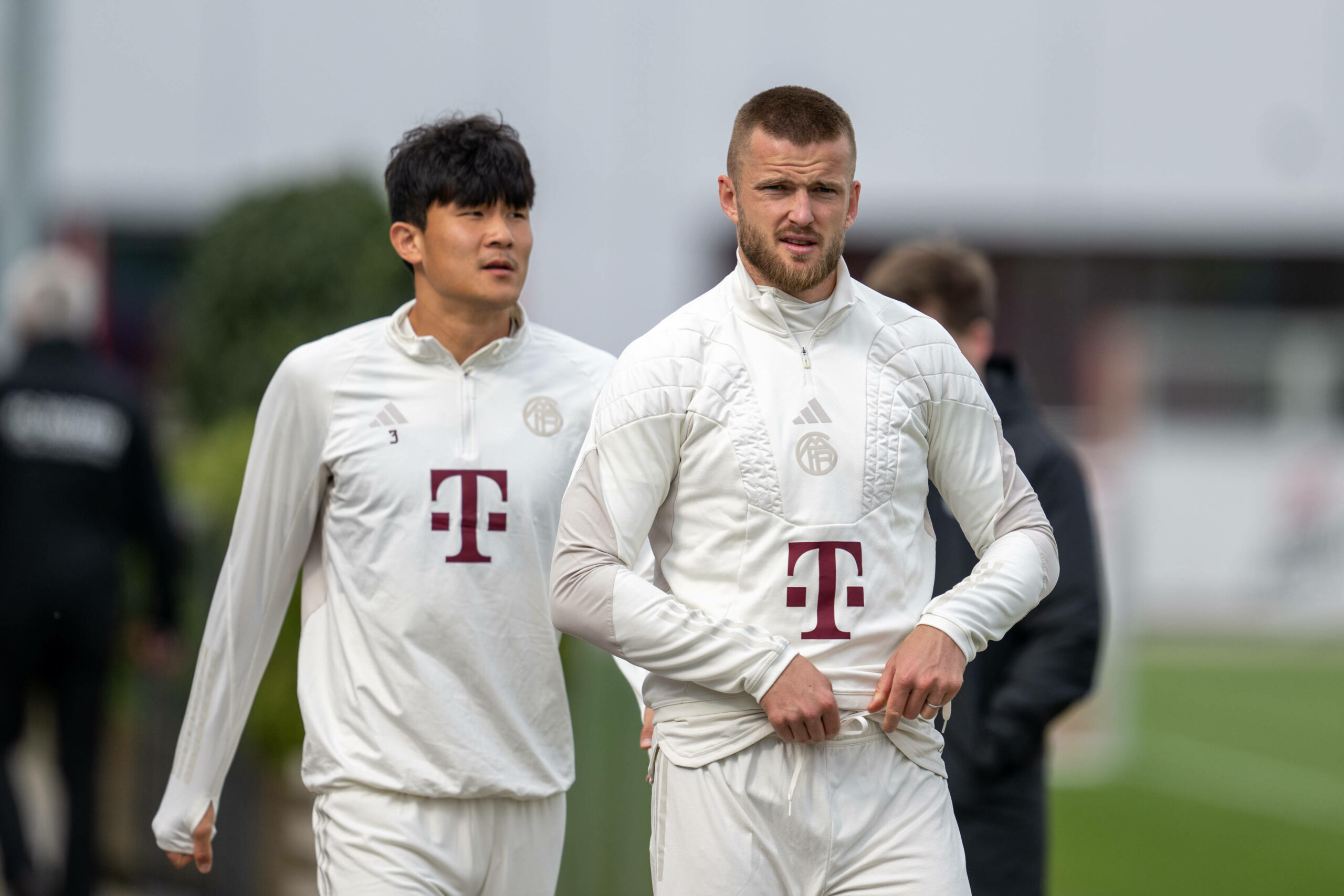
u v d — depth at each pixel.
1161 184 55.44
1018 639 11.16
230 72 49.38
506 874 10.17
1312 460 53.53
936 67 53.88
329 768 9.99
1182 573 53.44
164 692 19.91
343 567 10.09
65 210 49.19
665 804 8.45
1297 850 23.67
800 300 8.47
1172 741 32.81
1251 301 57.16
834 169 8.19
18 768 18.56
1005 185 54.66
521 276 10.16
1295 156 55.88
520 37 50.22
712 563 8.30
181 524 19.75
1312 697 38.31
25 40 25.02
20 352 18.58
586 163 50.81
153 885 20.23
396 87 49.75
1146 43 55.03
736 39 51.69
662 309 51.28
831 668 8.20
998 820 10.95
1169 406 54.59
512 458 10.18
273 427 10.23
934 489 10.98
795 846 8.20
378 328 10.40
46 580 18.03
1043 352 56.78
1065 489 11.24
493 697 9.99
